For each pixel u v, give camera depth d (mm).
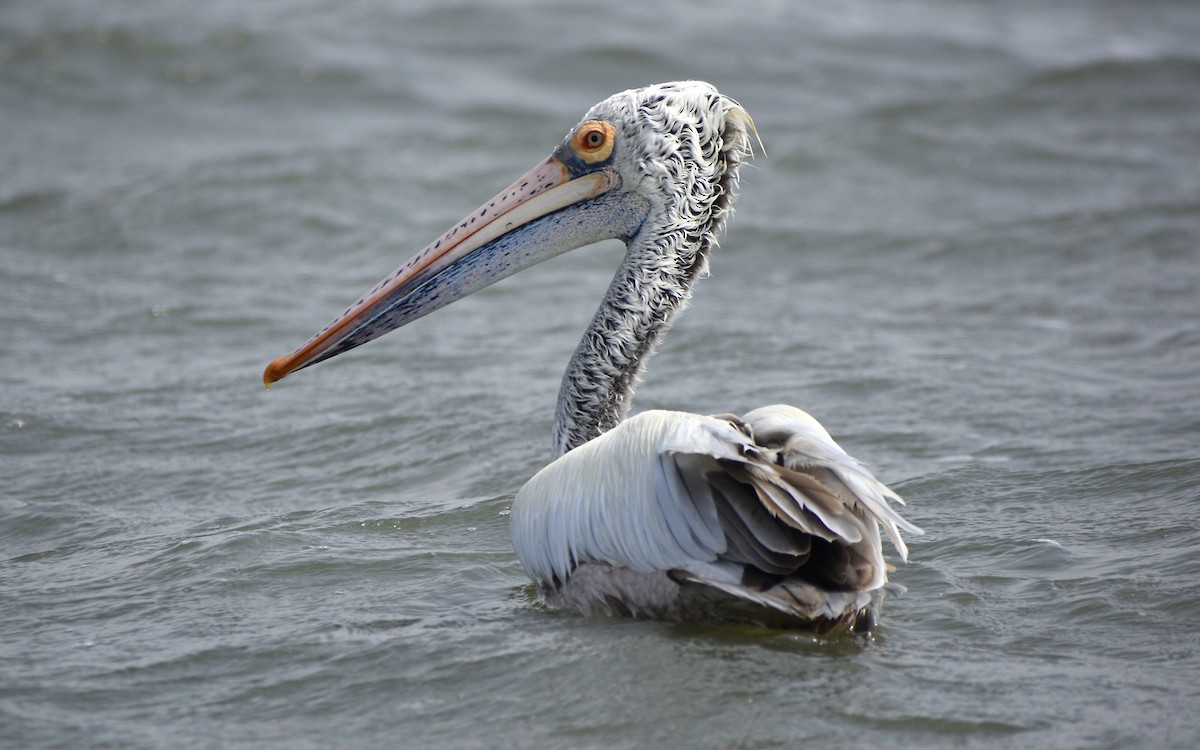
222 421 14672
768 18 40688
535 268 22562
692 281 10422
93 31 37594
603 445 8633
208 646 8648
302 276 21562
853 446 13148
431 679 7965
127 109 33656
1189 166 26719
